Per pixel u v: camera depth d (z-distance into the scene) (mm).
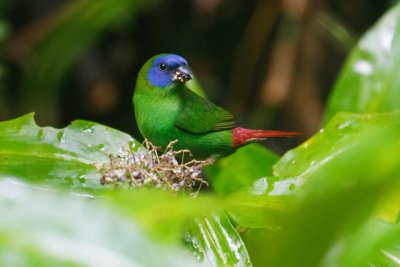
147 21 15805
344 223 2395
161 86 9422
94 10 11680
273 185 5797
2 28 12922
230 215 5547
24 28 14633
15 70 14633
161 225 2365
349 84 8422
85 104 15664
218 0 14711
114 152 6402
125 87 16000
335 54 15992
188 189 5840
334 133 6941
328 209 2371
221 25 15828
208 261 5266
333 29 13773
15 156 6316
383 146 2398
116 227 2299
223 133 9508
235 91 15609
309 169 6754
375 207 2412
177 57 9445
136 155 6234
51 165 6258
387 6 13180
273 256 2467
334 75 15945
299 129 14375
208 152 9688
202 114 9453
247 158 8312
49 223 2283
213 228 5426
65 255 2258
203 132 9461
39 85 13203
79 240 2275
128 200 2504
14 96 14781
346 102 8383
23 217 2281
